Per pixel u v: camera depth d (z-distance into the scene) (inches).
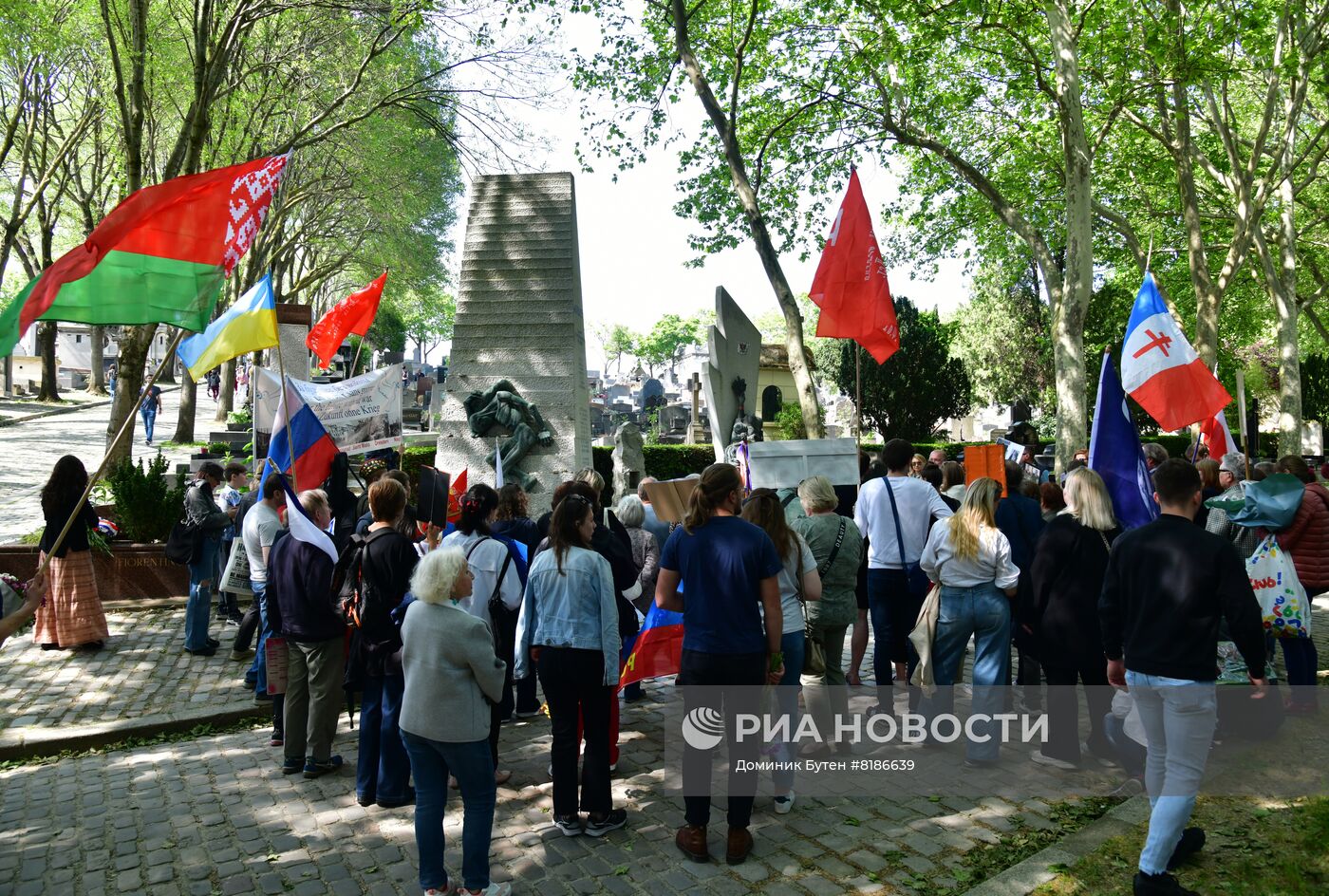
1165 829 146.9
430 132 834.2
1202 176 906.1
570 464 466.6
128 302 176.2
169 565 407.8
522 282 479.8
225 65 578.2
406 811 196.2
